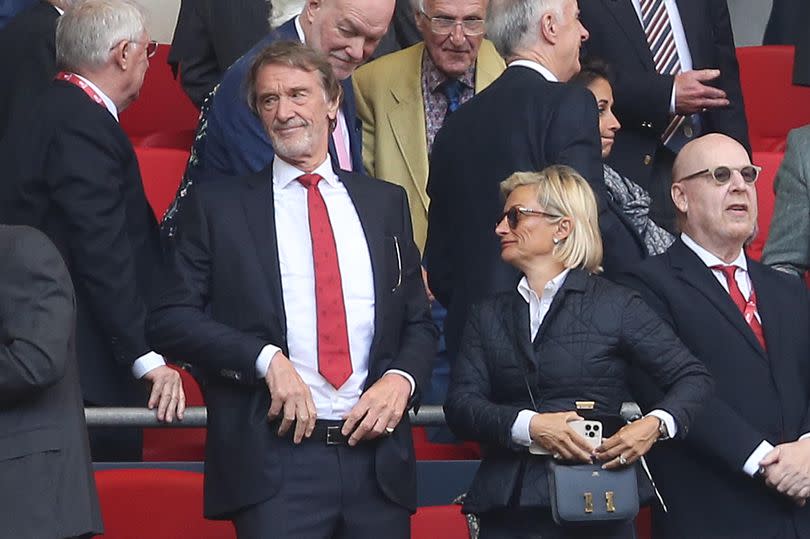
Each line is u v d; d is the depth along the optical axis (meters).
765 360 19.17
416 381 17.23
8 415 16.48
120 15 20.59
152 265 20.31
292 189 17.56
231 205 17.44
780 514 18.80
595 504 16.78
